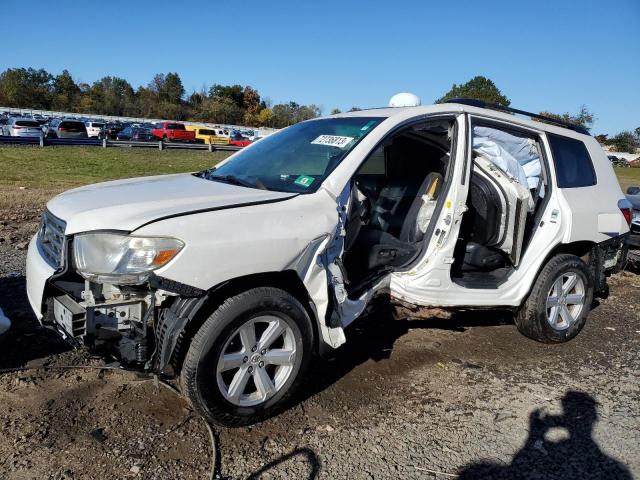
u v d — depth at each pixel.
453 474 2.89
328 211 3.36
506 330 5.12
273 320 3.14
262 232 3.03
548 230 4.68
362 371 4.00
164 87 95.25
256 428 3.19
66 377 3.58
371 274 3.82
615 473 2.99
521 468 2.98
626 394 3.94
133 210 2.99
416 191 4.50
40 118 52.91
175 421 3.18
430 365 4.20
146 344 2.93
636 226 7.18
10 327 3.92
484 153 4.41
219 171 4.25
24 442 2.89
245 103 95.00
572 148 5.09
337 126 4.14
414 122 3.97
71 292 3.06
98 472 2.71
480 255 4.45
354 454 3.01
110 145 30.22
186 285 2.80
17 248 6.80
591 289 5.02
